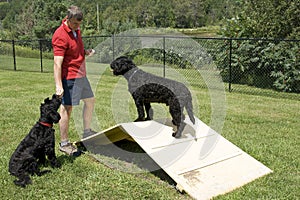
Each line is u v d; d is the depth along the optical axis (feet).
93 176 13.32
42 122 13.69
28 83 40.22
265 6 40.73
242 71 39.91
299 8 37.29
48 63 64.34
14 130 19.69
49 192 12.10
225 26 44.70
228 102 29.17
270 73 38.34
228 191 12.26
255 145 17.20
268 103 29.04
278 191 12.19
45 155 14.46
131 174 13.99
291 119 23.18
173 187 12.78
